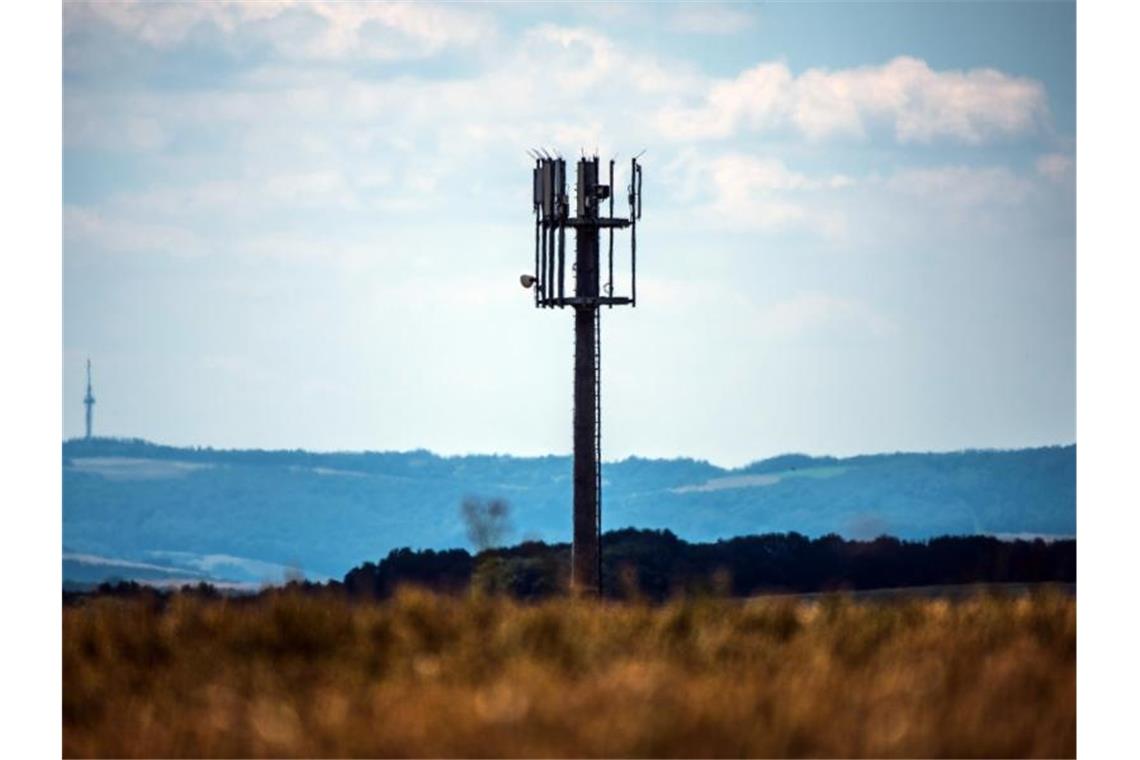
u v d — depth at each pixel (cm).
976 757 7256
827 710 7369
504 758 7044
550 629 9069
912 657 8550
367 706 7794
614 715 7212
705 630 9038
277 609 9619
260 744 7450
